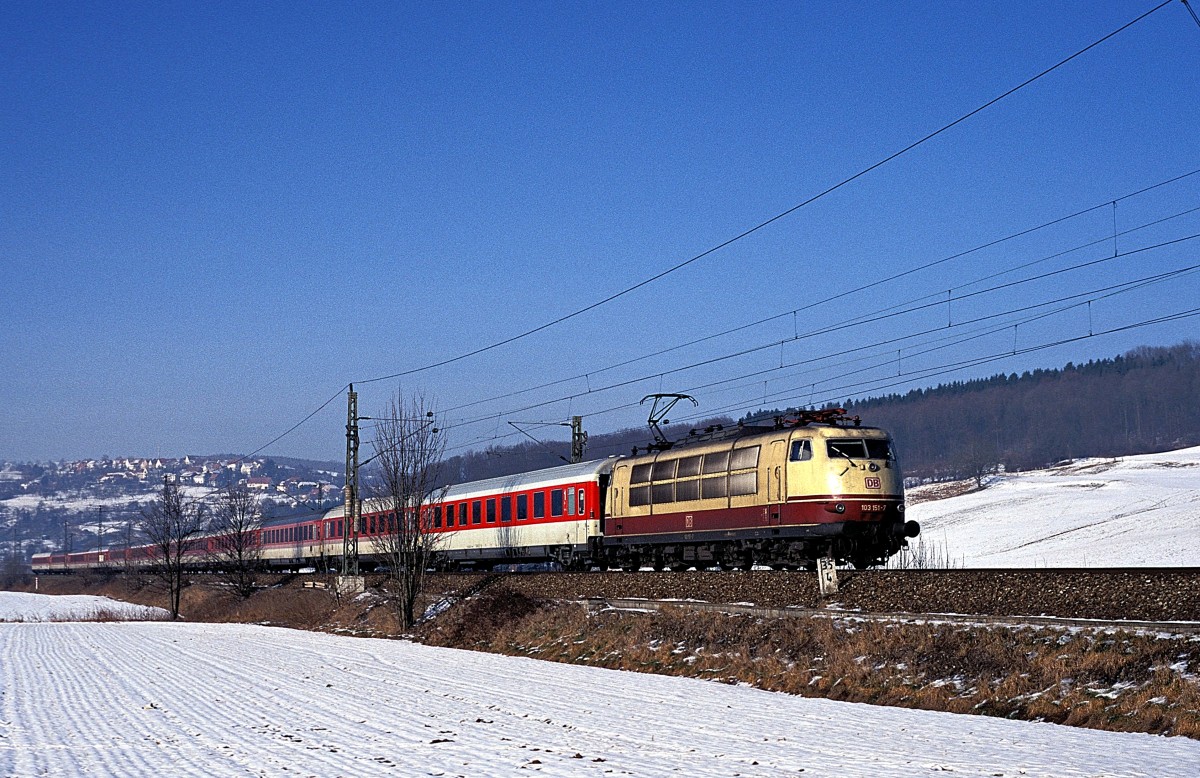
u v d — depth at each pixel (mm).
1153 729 17656
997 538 76000
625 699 24453
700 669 27797
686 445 37531
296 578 66562
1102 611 21953
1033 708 19672
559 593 39281
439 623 42938
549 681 28312
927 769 15719
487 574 46375
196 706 25812
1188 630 19469
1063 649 20938
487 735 20281
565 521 43469
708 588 32344
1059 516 84688
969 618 23562
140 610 80750
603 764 16969
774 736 19062
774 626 27688
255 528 77250
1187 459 125562
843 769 15914
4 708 26297
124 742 20750
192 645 44125
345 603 53625
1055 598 23203
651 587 34938
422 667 33125
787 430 32125
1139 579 22188
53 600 106062
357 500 55969
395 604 47656
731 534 33781
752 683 25734
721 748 18125
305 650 40625
